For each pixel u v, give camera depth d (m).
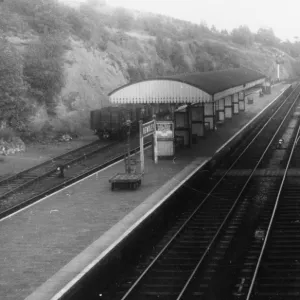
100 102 47.50
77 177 27.17
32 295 12.75
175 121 36.12
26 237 17.77
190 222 20.45
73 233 18.00
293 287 13.98
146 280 14.64
